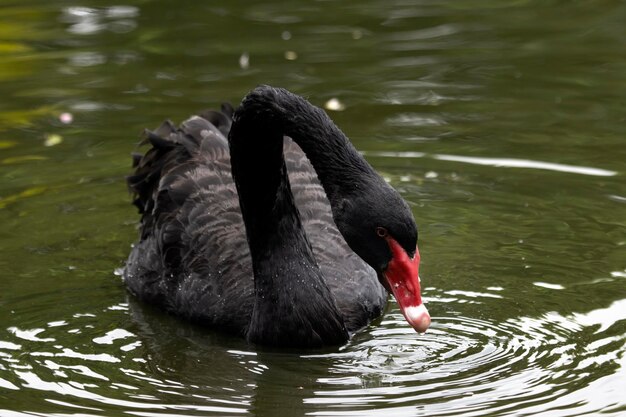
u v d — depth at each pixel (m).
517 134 16.36
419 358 10.59
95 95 17.95
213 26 21.39
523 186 14.69
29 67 19.17
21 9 22.14
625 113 17.03
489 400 9.59
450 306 11.66
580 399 9.55
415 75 18.89
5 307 11.91
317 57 19.70
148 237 12.90
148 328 11.70
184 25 21.45
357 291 11.70
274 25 21.48
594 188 14.53
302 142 10.72
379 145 16.03
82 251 13.32
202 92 18.00
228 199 12.44
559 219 13.72
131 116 17.05
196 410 9.52
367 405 9.59
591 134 16.30
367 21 21.72
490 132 16.47
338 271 11.86
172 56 19.77
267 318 11.11
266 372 10.43
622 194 14.32
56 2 22.64
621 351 10.49
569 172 15.04
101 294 12.38
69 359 10.70
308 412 9.45
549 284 12.10
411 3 22.84
